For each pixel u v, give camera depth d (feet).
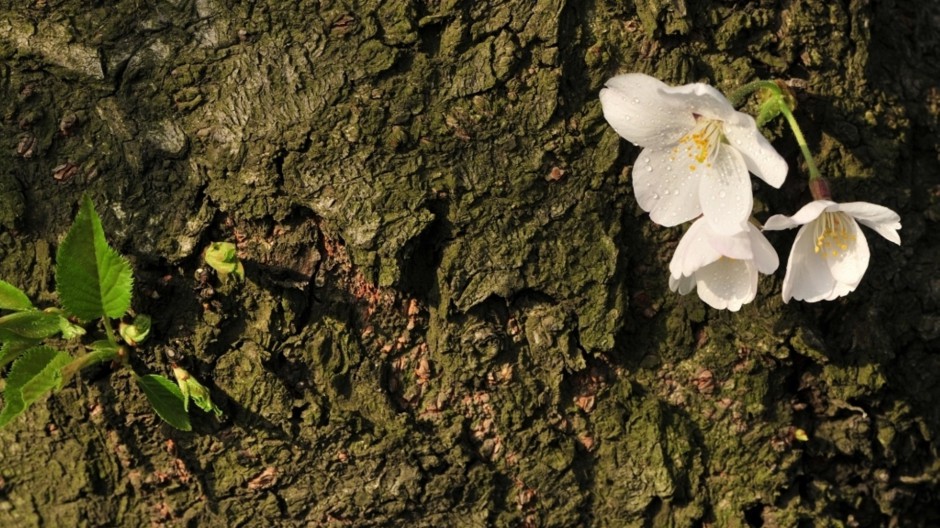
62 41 1.86
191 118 1.87
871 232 1.94
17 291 1.85
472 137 1.88
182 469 1.90
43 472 1.90
